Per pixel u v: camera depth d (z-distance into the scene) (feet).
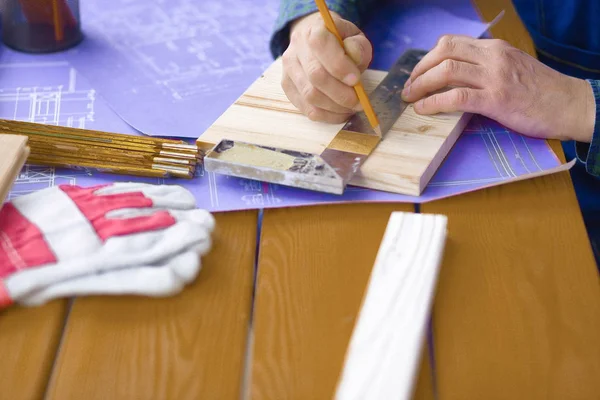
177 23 4.10
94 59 3.73
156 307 2.34
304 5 3.63
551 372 2.15
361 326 2.19
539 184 2.87
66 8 3.71
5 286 2.27
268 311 2.32
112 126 3.21
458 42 3.26
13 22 3.71
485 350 2.21
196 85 3.51
